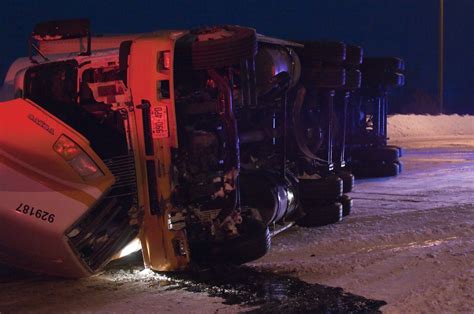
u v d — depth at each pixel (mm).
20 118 6000
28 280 6668
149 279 6625
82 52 7945
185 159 6715
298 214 9297
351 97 13875
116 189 6426
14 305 5875
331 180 9555
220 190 6863
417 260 7305
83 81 6797
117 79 6652
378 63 14266
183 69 6707
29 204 5914
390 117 34531
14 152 5938
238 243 6828
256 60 7914
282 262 7324
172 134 6422
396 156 15414
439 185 14062
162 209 6496
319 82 9461
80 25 7160
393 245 8203
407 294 6055
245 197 8219
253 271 6938
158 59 6387
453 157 21094
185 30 7336
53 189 5973
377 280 6578
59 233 5965
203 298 6016
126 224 6531
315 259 7469
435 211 10633
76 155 6055
